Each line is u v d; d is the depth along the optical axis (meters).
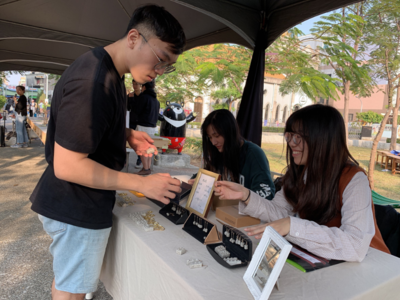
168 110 7.02
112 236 1.51
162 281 1.04
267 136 15.53
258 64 3.66
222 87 10.66
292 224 1.13
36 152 8.31
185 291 0.91
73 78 1.04
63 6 4.34
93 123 1.04
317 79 6.05
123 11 4.52
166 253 1.10
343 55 6.08
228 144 1.87
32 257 2.62
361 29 6.33
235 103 15.10
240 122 3.80
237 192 1.44
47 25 5.02
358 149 11.55
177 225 1.41
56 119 1.15
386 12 6.06
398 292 1.07
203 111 22.59
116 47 1.19
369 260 1.16
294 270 1.04
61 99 1.12
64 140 1.03
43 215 1.20
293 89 6.39
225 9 3.30
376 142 5.89
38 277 2.31
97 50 1.16
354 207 1.17
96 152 1.24
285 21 3.33
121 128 1.28
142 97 5.54
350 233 1.12
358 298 0.90
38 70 10.09
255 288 0.85
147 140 1.77
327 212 1.29
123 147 1.35
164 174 1.30
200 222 1.35
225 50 9.52
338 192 1.27
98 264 1.31
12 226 3.27
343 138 1.26
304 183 1.40
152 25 1.08
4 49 7.41
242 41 4.44
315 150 1.25
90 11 4.51
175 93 11.25
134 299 1.29
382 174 7.39
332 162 1.25
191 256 1.08
